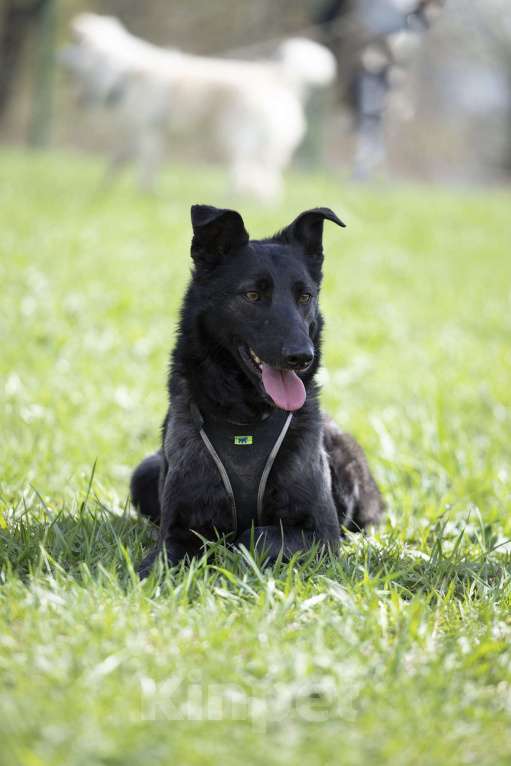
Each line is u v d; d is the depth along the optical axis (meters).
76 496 7.54
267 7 50.78
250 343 6.42
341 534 7.53
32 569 5.69
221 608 5.18
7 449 8.65
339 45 29.64
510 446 10.02
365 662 4.67
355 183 33.34
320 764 3.87
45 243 19.20
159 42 51.44
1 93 48.12
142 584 5.39
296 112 25.77
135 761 3.79
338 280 18.78
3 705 4.02
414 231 25.48
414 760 3.95
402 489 8.45
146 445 9.38
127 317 14.63
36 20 46.09
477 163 62.56
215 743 3.95
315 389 6.89
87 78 26.28
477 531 7.33
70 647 4.62
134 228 21.62
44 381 10.91
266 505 6.52
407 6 28.73
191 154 48.25
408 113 41.38
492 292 19.03
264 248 6.73
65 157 38.00
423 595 5.79
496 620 5.38
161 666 4.48
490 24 60.81
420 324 15.98
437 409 10.74
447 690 4.48
